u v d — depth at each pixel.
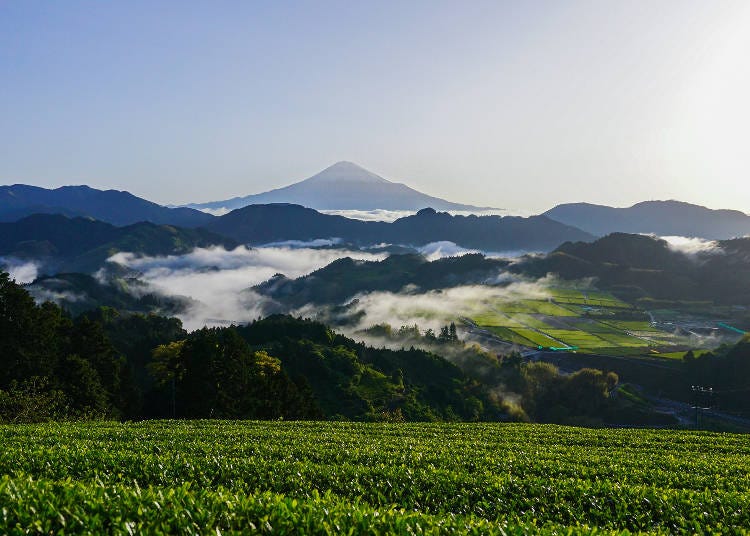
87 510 10.23
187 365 61.44
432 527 10.65
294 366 114.31
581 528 12.16
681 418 130.00
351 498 15.87
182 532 9.59
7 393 43.81
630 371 173.62
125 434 28.86
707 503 16.14
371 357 143.62
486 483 17.50
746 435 39.00
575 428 42.34
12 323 57.09
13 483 10.91
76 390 56.88
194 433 29.84
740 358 147.50
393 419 93.88
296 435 30.22
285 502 11.16
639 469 22.58
